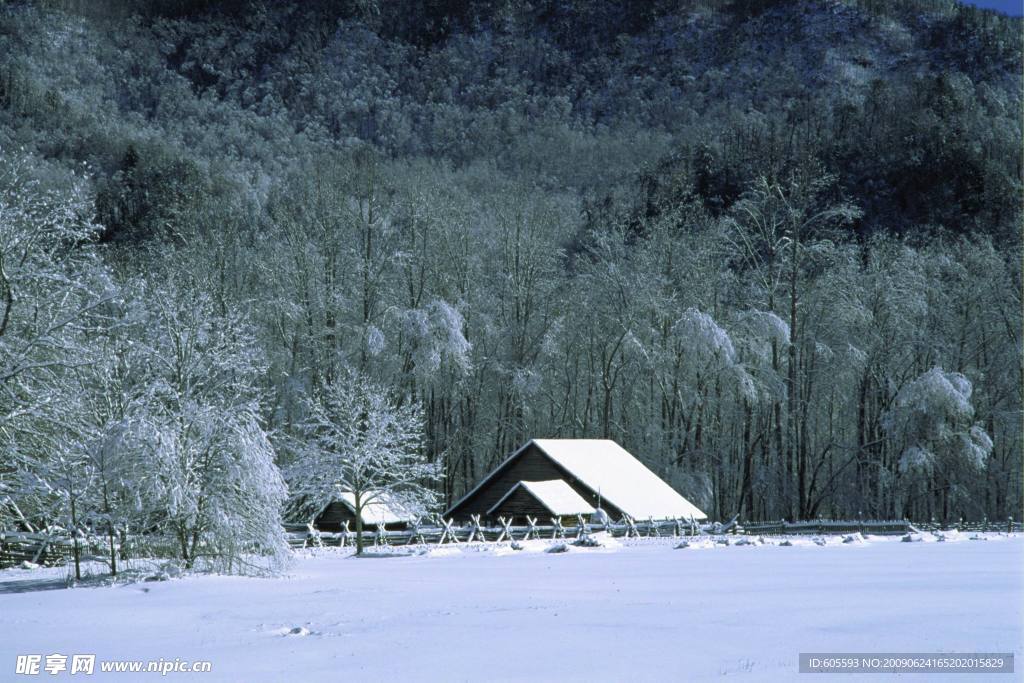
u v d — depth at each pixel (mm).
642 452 93625
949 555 48188
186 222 94938
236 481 44469
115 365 47625
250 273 91625
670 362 94438
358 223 93000
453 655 19641
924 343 92375
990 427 95688
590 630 22234
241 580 39656
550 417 104812
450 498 98375
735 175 188125
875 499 93438
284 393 84375
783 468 90750
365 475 65000
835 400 102312
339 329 89438
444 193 106062
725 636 20672
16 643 23984
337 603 29750
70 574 41812
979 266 97312
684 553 53969
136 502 42875
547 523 70438
